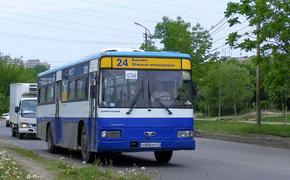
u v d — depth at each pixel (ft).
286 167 54.34
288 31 97.40
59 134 69.82
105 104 53.26
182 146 54.49
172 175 47.24
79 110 60.70
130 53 54.19
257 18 99.25
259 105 128.67
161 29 191.62
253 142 100.32
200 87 206.39
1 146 78.13
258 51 103.86
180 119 54.70
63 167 48.37
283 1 97.76
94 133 54.54
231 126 138.41
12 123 124.88
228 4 103.45
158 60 54.85
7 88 324.39
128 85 53.93
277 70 101.81
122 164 57.77
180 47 184.65
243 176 46.57
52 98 74.33
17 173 42.16
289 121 175.83
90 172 43.68
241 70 213.87
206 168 53.36
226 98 214.69
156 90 54.44
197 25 186.19
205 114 248.73
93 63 56.03
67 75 66.69
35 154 65.51
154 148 53.72
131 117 53.47
